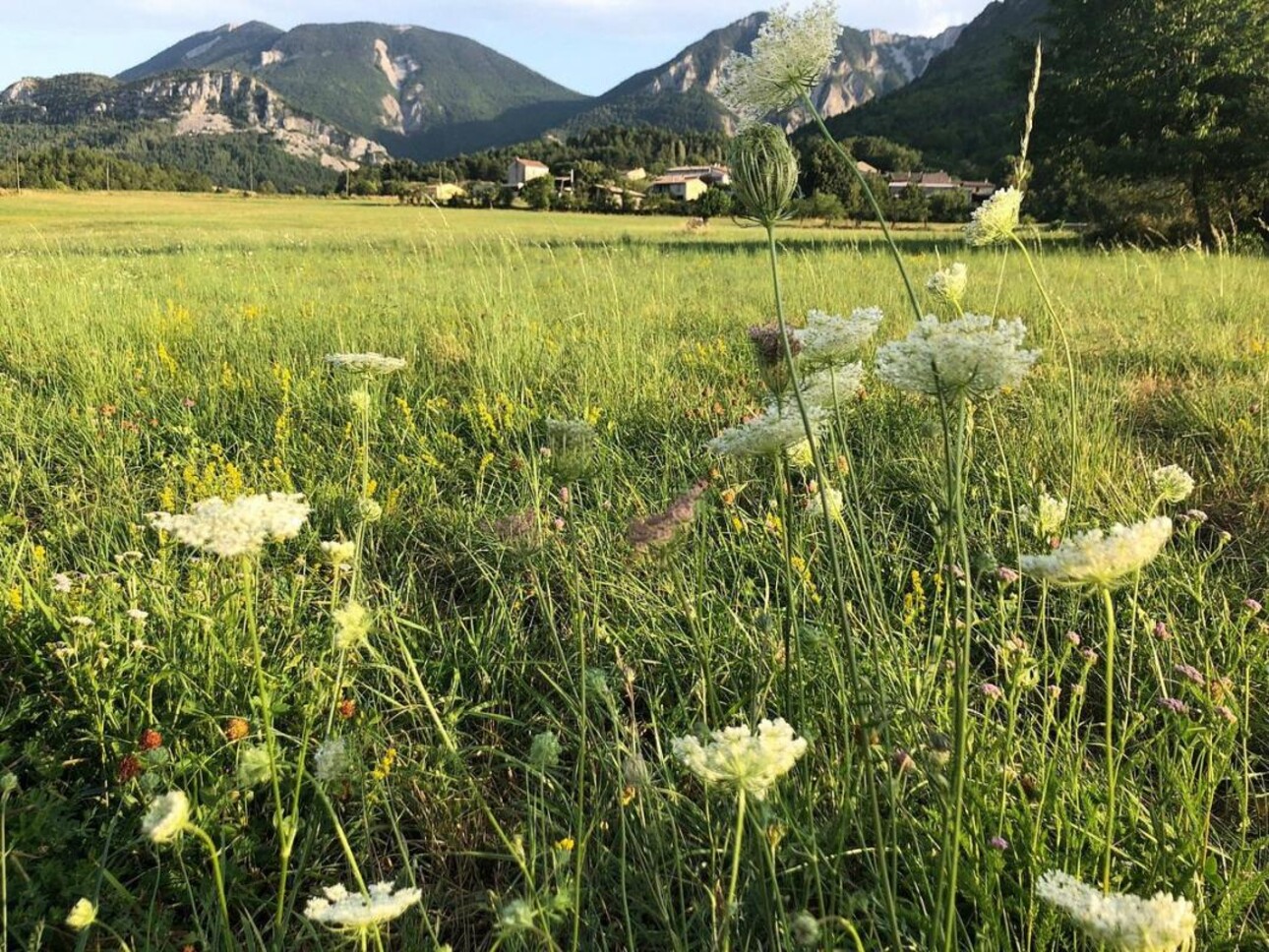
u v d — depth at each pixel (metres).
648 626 2.94
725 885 1.95
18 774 2.38
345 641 2.00
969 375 1.53
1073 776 2.06
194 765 2.29
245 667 2.66
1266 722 2.46
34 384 5.86
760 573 3.27
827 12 1.84
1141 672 2.67
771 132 1.73
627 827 2.11
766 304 8.70
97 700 2.46
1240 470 4.06
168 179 115.94
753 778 1.30
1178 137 23.25
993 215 2.81
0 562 3.15
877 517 3.75
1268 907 1.89
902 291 9.06
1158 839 1.90
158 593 2.96
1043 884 1.25
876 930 1.81
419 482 4.26
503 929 1.49
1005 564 3.25
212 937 1.91
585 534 3.42
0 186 93.75
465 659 2.95
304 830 2.25
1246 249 17.09
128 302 8.59
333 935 1.97
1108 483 3.72
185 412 5.07
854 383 2.03
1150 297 8.98
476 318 7.41
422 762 2.44
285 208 76.00
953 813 1.45
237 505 1.49
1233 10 23.58
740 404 5.01
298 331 7.01
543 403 5.26
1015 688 2.09
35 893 1.92
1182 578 2.99
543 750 1.82
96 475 4.27
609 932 1.93
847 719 2.03
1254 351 6.02
